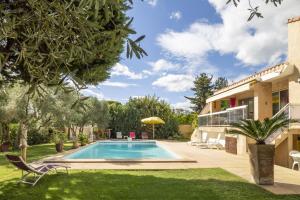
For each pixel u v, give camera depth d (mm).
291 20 17812
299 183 10727
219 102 33000
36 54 3012
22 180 10898
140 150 27188
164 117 40156
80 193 9359
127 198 8805
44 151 22484
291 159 16438
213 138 27906
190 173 12633
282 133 16875
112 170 13273
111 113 40344
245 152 18875
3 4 2941
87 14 3084
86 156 22250
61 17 2848
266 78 19766
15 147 24359
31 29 2900
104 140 34906
